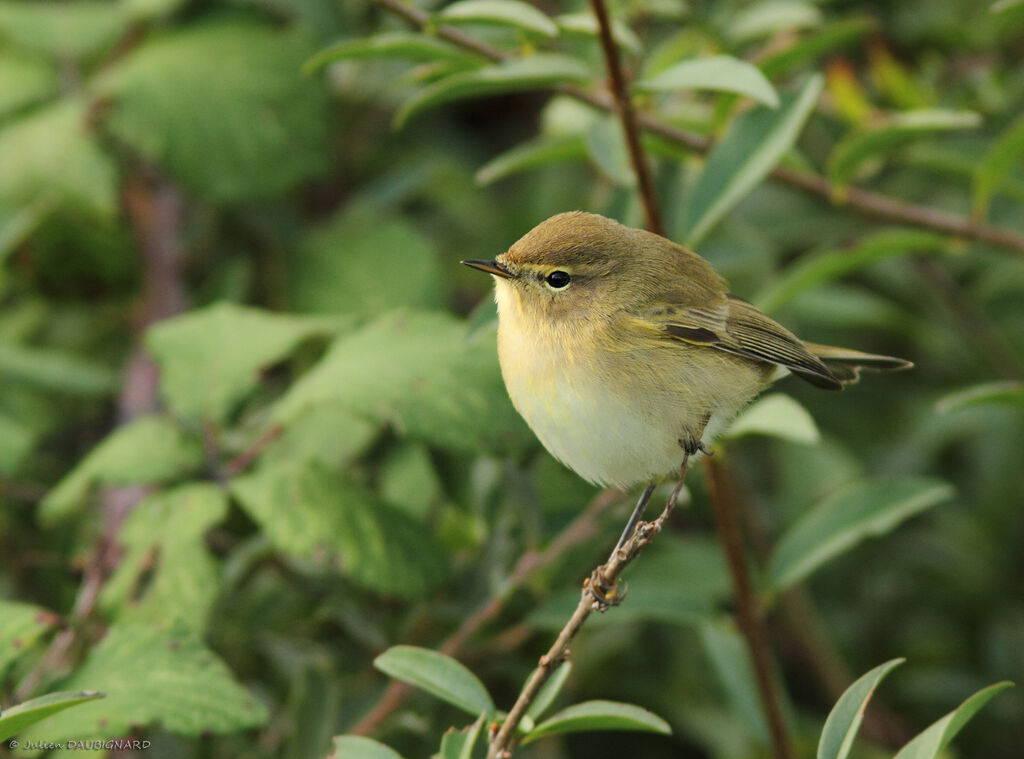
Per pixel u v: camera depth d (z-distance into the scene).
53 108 11.69
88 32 12.27
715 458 7.88
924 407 12.34
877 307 11.75
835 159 9.47
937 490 8.40
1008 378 11.96
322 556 7.96
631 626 10.83
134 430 8.96
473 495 9.62
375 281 11.72
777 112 8.21
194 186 11.45
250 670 9.39
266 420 9.30
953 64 12.17
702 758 11.09
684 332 7.68
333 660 9.38
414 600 8.27
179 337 9.36
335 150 12.95
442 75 9.08
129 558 8.00
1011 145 9.02
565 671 6.34
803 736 10.76
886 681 11.62
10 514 10.14
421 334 8.88
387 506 8.32
